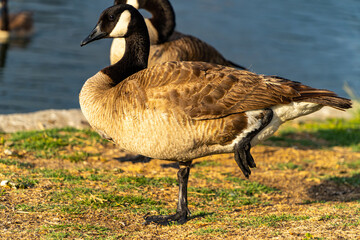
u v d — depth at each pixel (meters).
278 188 12.34
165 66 8.62
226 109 8.20
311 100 8.23
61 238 7.70
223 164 14.05
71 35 32.62
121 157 13.72
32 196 9.65
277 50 34.78
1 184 10.06
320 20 43.34
